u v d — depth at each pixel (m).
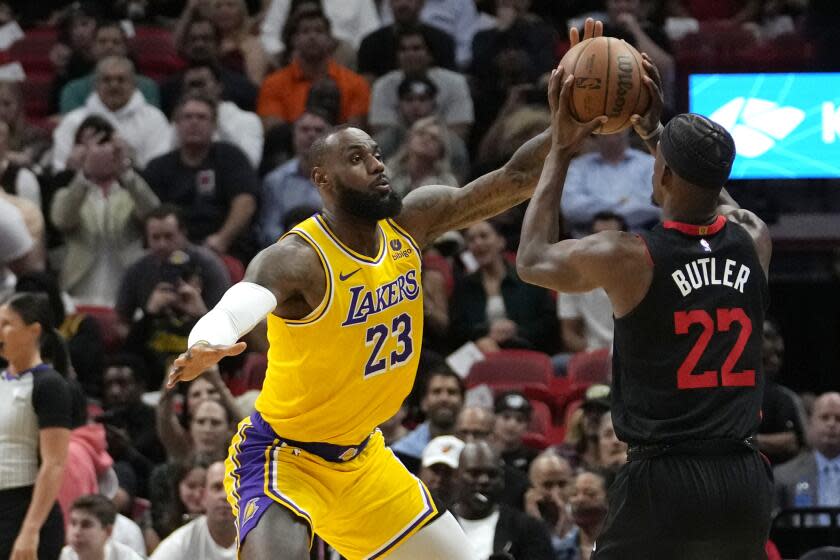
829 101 16.23
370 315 7.05
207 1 19.39
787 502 12.34
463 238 15.65
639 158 16.34
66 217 15.53
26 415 10.10
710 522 6.41
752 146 16.34
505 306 15.05
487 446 10.51
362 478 7.39
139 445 12.93
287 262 6.85
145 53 20.02
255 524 7.03
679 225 6.55
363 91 18.00
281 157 17.09
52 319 10.49
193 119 15.80
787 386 16.73
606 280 6.43
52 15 22.41
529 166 7.44
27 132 18.20
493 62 18.16
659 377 6.46
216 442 11.84
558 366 14.66
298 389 7.10
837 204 16.34
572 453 12.64
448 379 12.34
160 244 14.20
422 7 18.97
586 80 6.70
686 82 16.41
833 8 17.72
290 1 20.00
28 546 9.82
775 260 16.56
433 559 7.53
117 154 15.59
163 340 13.77
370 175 6.98
